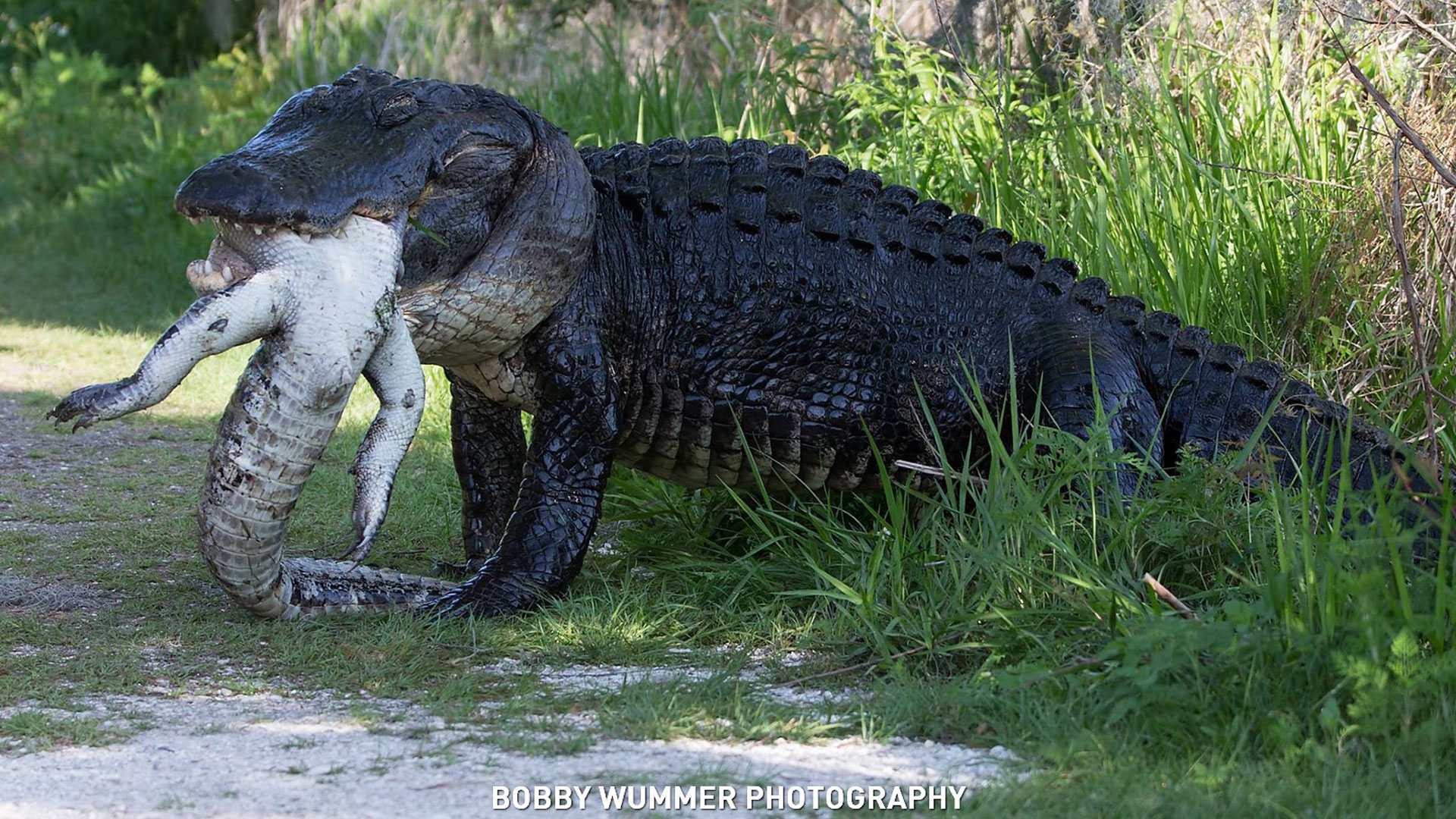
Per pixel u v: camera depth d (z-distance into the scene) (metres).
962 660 9.34
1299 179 13.62
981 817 6.76
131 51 49.50
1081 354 11.38
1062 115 16.75
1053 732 7.90
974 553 9.56
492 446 12.26
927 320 11.66
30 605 10.95
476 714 8.48
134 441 17.91
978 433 11.64
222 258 9.50
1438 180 13.46
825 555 11.18
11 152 40.41
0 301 28.59
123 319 26.83
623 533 12.57
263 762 7.59
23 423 18.64
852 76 21.08
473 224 10.39
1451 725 7.36
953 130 17.09
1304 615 8.27
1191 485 10.23
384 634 10.02
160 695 8.89
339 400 9.47
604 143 20.91
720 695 8.78
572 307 10.96
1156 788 7.08
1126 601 9.12
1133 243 14.34
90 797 7.04
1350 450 11.54
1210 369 11.92
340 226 9.55
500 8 32.03
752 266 11.38
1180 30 17.22
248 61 40.56
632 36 27.69
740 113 20.94
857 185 11.81
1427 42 14.46
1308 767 7.30
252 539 9.66
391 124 9.95
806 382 11.45
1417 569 8.71
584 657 9.80
